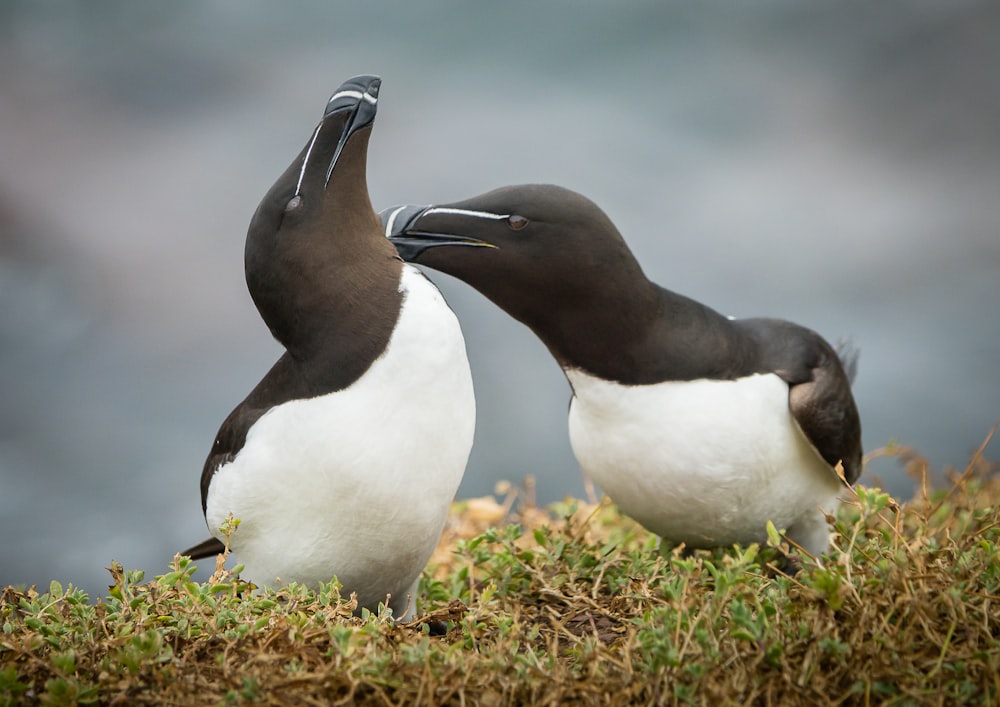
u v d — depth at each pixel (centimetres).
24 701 501
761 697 484
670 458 666
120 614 549
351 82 610
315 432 582
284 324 602
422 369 580
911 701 471
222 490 610
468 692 488
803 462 686
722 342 670
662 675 485
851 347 914
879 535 620
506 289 666
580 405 686
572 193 657
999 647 490
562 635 579
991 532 627
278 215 600
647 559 661
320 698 481
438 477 600
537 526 802
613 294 649
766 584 570
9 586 587
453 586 670
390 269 601
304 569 611
